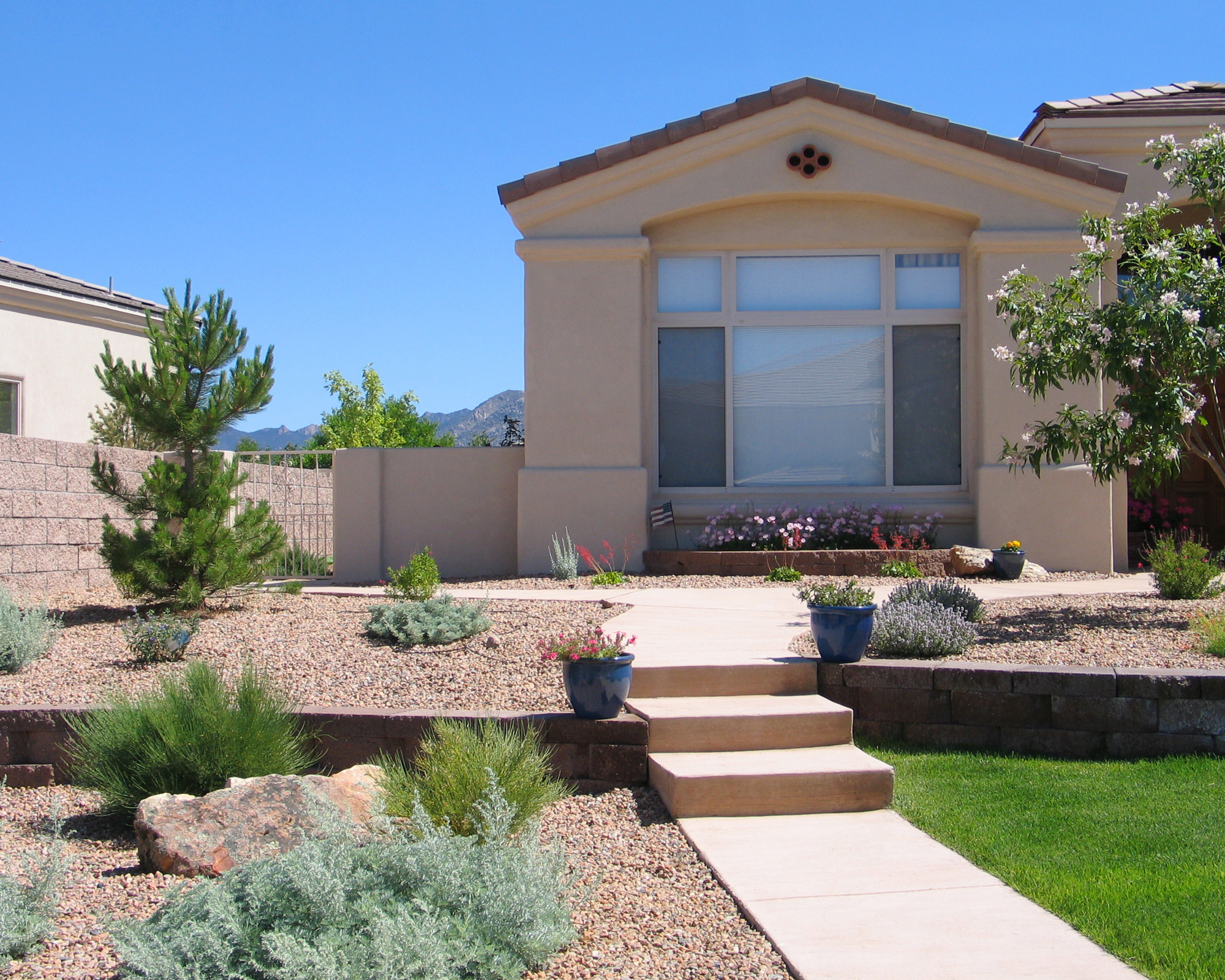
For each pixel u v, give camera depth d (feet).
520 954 12.28
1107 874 15.01
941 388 43.80
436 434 124.98
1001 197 42.04
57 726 20.99
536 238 42.86
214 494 32.53
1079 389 41.63
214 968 10.79
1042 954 12.64
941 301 43.80
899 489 43.60
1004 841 16.47
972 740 21.83
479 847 13.60
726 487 44.09
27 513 36.83
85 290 60.39
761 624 28.17
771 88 42.04
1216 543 51.42
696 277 44.42
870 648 24.38
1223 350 26.13
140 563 30.53
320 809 13.94
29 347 56.39
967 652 24.32
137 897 15.11
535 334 42.91
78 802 19.94
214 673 20.63
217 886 11.90
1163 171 38.24
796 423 44.16
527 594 35.09
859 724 22.40
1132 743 21.08
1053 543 41.55
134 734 18.92
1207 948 12.58
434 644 25.93
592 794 19.54
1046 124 44.19
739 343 44.27
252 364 32.27
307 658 25.14
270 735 19.22
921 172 42.34
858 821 17.87
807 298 44.11
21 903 13.89
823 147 42.47
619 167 42.55
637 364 42.57
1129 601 30.68
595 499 42.50
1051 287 30.71
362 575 45.03
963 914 13.85
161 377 31.07
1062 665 22.52
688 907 14.46
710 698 22.20
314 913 11.36
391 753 20.24
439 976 10.77
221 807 16.57
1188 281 26.73
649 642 25.43
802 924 13.57
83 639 28.19
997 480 41.73
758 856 16.14
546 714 20.25
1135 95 47.39
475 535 45.11
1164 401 26.11
